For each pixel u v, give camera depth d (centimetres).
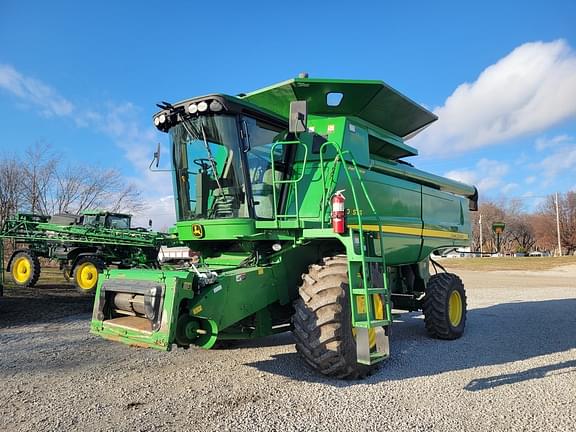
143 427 356
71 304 1119
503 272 3044
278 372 509
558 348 641
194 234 549
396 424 361
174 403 411
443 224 823
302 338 463
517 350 629
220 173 534
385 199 654
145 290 434
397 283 770
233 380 480
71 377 497
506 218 9056
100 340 700
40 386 465
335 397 423
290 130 487
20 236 1544
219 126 525
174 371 518
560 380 482
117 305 478
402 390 445
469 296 1388
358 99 622
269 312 539
